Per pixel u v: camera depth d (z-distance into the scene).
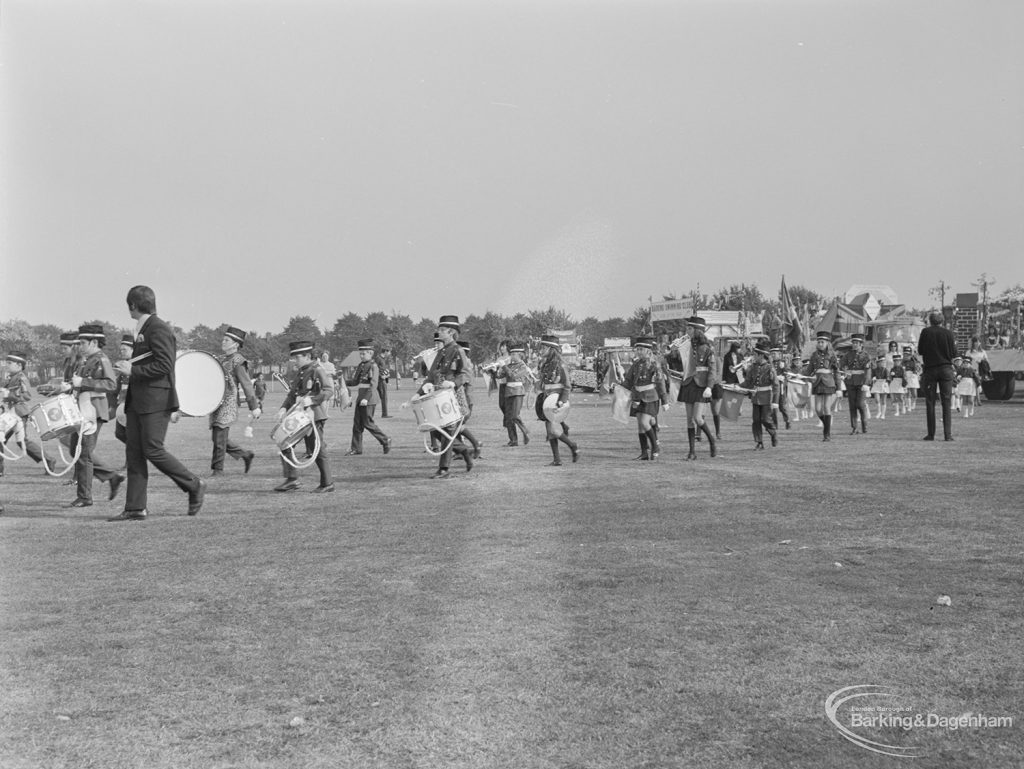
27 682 4.80
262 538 8.82
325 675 4.84
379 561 7.52
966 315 51.25
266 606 6.21
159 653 5.24
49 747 4.03
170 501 11.76
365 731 4.14
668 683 4.67
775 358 27.14
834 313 49.12
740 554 7.59
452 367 12.30
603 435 21.06
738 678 4.75
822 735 4.07
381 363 28.41
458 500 10.47
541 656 5.04
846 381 20.72
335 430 24.59
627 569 7.03
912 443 17.84
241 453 15.02
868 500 10.51
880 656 5.08
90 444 11.55
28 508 11.33
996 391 34.09
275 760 3.88
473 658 5.02
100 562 7.77
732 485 11.92
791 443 18.53
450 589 6.40
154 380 10.22
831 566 7.15
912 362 28.27
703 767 3.77
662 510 9.84
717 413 19.69
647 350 15.38
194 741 4.08
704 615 5.82
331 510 10.56
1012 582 6.67
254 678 4.82
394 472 14.34
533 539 7.28
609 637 5.37
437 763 3.82
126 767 3.84
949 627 5.59
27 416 15.75
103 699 4.57
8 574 7.30
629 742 4.00
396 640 5.36
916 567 7.13
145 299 10.35
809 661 5.00
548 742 3.99
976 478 12.34
